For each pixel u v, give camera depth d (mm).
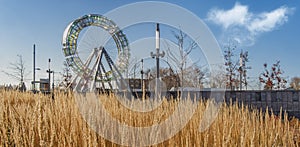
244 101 7426
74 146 1685
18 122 2002
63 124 1906
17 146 1741
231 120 2492
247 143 2027
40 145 1701
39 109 1968
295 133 2773
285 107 7328
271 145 2145
